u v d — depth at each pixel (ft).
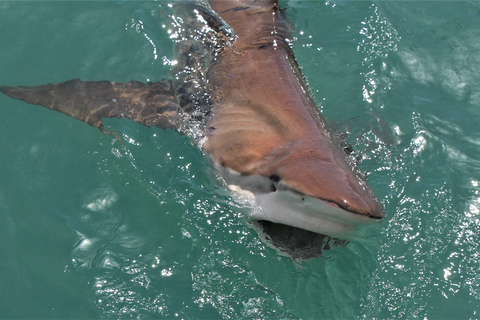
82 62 12.86
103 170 11.85
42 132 12.14
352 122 12.39
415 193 11.76
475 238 11.50
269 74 11.67
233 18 12.64
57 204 11.64
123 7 13.42
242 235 11.32
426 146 12.25
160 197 11.65
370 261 11.27
